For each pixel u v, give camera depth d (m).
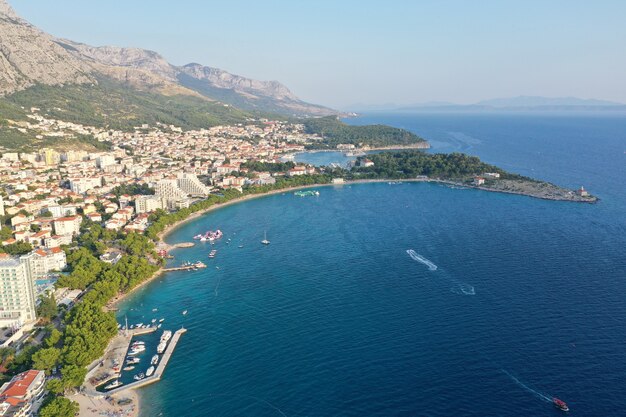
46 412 179.38
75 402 192.12
